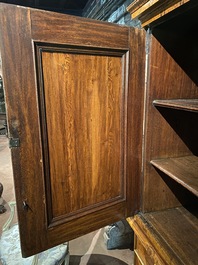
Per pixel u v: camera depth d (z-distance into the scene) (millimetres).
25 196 705
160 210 1021
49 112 700
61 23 652
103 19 1935
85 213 845
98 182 862
